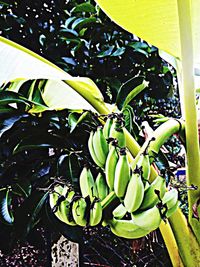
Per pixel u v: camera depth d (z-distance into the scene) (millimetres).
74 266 1767
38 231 1976
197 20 1182
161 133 968
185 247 1032
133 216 814
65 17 2109
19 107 1482
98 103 1146
